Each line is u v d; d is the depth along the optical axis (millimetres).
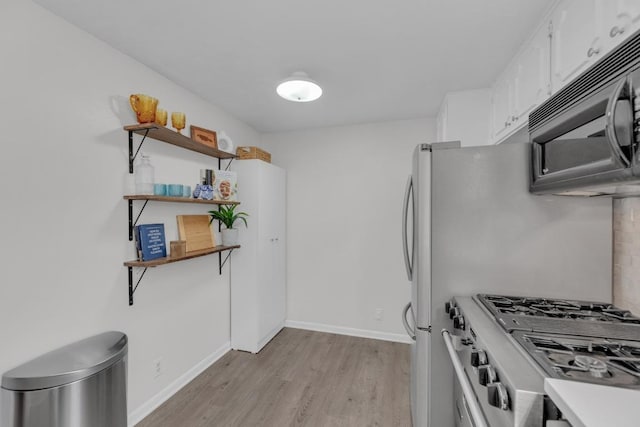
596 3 1029
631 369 729
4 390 1190
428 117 2906
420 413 1507
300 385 2240
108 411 1386
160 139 1998
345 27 1538
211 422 1847
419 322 1500
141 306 1878
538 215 1374
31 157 1330
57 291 1426
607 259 1312
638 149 675
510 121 1800
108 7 1373
